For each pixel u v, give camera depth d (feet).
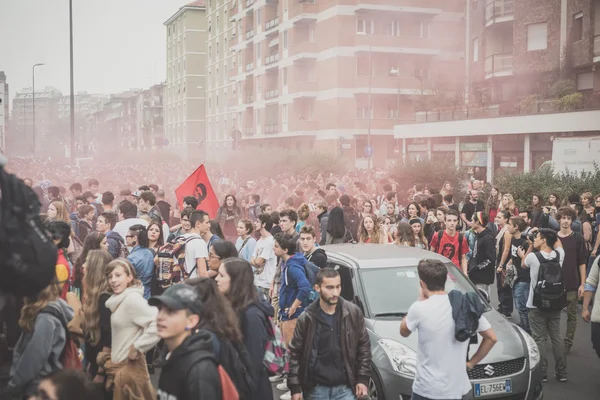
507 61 119.96
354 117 153.69
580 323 34.94
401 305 21.79
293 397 15.57
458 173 77.36
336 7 151.23
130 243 24.88
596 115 86.58
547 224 36.63
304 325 15.55
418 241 33.19
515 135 104.53
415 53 153.99
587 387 24.08
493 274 32.12
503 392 19.15
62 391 8.03
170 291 10.83
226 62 236.43
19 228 7.45
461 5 156.76
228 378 10.56
